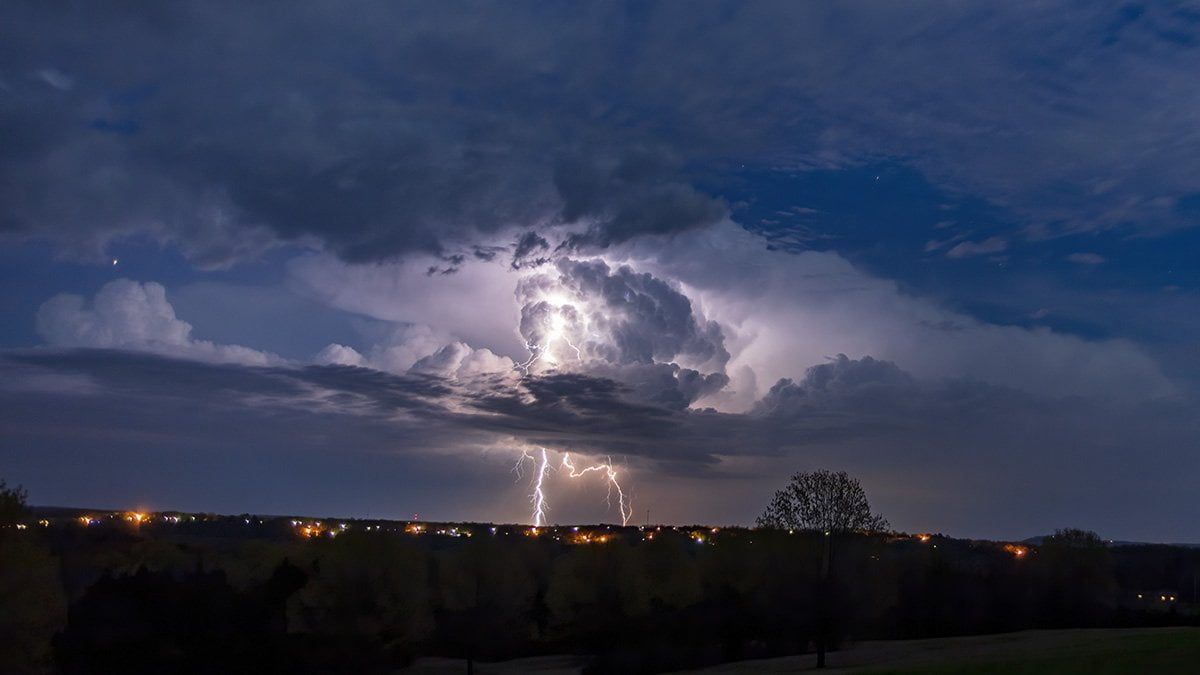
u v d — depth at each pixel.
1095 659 39.56
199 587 49.91
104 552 68.94
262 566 62.25
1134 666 36.56
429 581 69.38
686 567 68.81
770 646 69.31
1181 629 69.88
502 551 70.62
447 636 67.12
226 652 48.31
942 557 88.75
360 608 58.31
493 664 72.69
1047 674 35.12
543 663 73.25
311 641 54.38
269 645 50.25
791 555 61.09
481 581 68.38
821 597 59.56
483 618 67.81
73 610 46.03
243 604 50.50
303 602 56.41
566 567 69.62
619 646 67.12
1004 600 81.50
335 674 54.09
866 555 61.47
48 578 40.88
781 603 61.41
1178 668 35.62
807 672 51.66
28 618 39.66
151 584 48.09
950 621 79.94
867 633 73.75
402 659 63.19
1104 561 84.81
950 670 38.47
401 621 59.41
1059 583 83.81
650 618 67.81
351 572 58.50
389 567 59.44
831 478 65.06
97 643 44.75
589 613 68.31
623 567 68.69
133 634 45.72
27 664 40.12
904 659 57.75
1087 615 82.75
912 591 80.31
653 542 70.06
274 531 126.94
